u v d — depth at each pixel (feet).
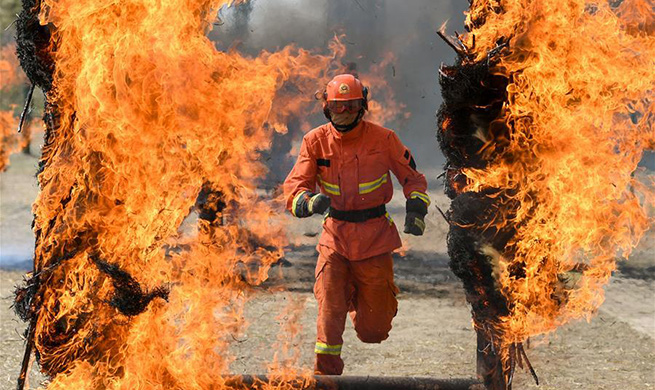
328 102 20.25
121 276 16.21
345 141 20.62
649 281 37.86
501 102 17.10
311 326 29.40
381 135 20.71
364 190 20.67
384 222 20.93
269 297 33.19
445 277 39.34
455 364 25.84
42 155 16.87
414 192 20.58
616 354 26.78
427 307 33.83
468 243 17.44
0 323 29.07
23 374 16.72
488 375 17.57
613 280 37.91
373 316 21.12
